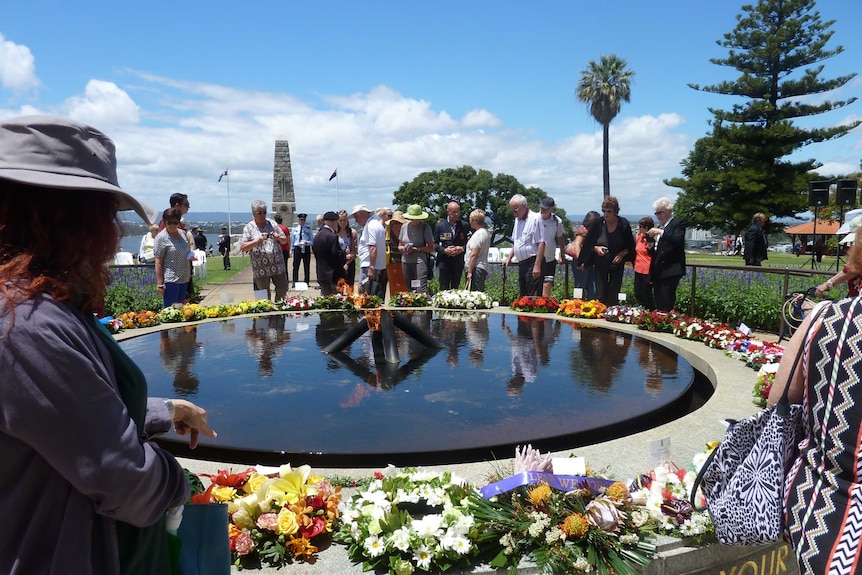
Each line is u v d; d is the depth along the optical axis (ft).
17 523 3.71
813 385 5.46
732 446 6.46
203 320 23.65
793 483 5.67
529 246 28.86
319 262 33.37
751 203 106.32
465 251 34.83
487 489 8.02
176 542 4.80
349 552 7.23
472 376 14.98
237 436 10.90
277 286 29.94
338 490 8.13
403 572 6.86
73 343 3.69
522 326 22.34
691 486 8.21
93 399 3.67
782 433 5.91
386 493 8.04
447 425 11.44
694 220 117.39
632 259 28.04
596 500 7.54
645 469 9.78
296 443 10.56
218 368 15.76
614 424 11.63
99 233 4.08
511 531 7.36
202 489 8.14
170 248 24.79
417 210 31.89
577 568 7.00
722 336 18.39
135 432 3.89
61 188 3.90
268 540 7.32
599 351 18.04
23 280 3.69
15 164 3.80
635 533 7.47
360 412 12.16
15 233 3.85
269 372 15.34
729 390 14.20
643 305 30.50
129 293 33.42
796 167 106.22
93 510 3.88
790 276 28.73
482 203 146.30
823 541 5.26
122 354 4.27
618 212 27.89
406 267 32.30
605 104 134.31
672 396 13.39
